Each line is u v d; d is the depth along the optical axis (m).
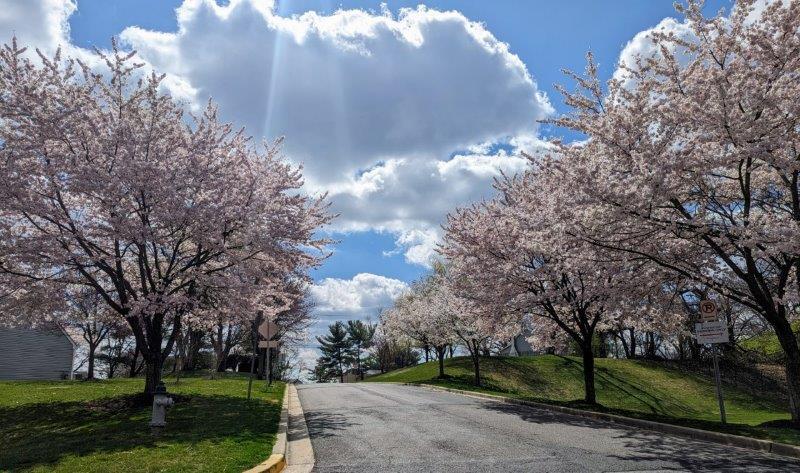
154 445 9.50
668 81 12.92
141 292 16.44
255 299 16.45
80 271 15.16
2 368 32.94
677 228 12.63
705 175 13.32
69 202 15.54
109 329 35.41
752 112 11.70
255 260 17.19
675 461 8.86
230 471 7.74
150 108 15.68
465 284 20.42
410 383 33.38
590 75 14.80
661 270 14.27
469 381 34.94
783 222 11.57
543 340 22.67
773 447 9.92
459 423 13.30
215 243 15.15
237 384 25.20
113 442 9.83
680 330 18.42
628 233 13.34
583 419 14.98
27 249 13.68
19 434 11.60
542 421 14.07
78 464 8.16
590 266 14.69
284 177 17.55
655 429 12.95
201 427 11.51
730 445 10.66
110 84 15.66
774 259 13.34
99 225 14.30
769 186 15.31
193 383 25.08
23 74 14.53
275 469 8.16
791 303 12.76
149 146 15.39
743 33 12.29
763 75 11.64
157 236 14.42
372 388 28.55
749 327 29.36
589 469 8.15
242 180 16.03
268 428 11.73
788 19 11.30
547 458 8.97
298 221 16.41
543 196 16.78
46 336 36.19
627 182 12.38
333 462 8.84
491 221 19.30
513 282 18.42
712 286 13.74
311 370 87.19
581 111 14.75
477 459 8.88
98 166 14.46
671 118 12.16
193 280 15.52
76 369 45.56
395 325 40.41
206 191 15.28
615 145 12.95
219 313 17.62
